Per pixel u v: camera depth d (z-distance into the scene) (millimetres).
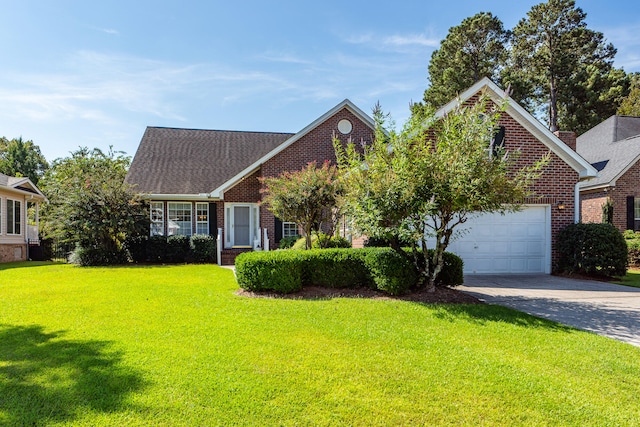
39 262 17844
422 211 7035
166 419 3152
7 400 3436
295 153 16156
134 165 17922
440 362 4332
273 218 15922
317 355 4508
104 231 14773
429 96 34719
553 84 31906
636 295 8430
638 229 16703
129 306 7012
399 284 7727
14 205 19406
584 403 3457
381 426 3090
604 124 21484
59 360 4340
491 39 32781
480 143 7148
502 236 11852
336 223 11289
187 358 4383
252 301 7402
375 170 7578
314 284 8586
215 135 21000
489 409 3346
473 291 8875
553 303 7582
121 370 4043
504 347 4867
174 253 15859
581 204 18578
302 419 3164
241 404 3375
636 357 4555
